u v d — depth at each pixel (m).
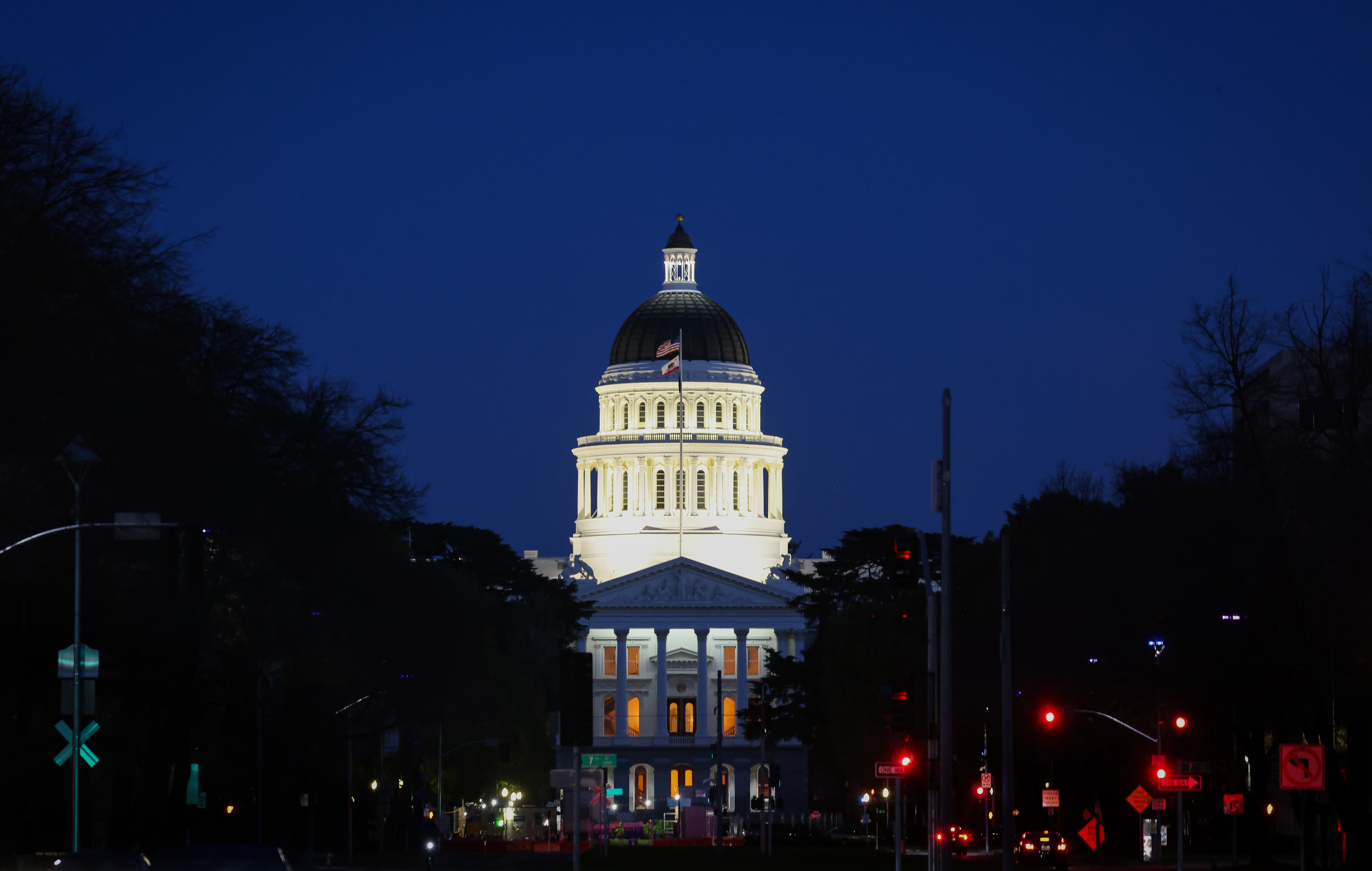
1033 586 83.75
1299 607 61.00
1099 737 86.25
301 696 80.44
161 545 58.16
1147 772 89.69
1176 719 69.50
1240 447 63.78
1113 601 71.19
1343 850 75.69
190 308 61.81
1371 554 60.34
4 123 55.22
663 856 98.94
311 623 72.81
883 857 92.88
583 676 54.16
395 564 79.94
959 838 94.44
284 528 68.00
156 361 58.66
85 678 50.69
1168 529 67.62
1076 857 88.44
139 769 88.31
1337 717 65.88
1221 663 65.56
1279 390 65.00
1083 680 77.56
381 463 73.12
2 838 63.53
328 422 71.00
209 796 90.19
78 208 56.66
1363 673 62.12
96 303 55.78
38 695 63.84
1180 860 65.06
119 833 68.12
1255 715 72.25
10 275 53.09
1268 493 61.62
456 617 87.88
